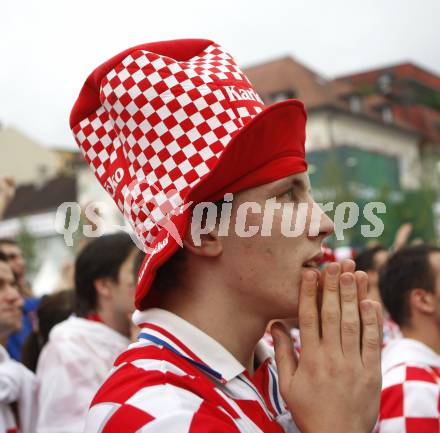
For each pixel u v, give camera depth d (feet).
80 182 84.07
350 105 114.21
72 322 8.62
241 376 3.53
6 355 8.07
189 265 3.60
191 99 3.47
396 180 109.50
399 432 6.47
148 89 3.50
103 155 3.80
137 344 3.58
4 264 8.38
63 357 8.11
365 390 3.36
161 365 3.32
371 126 114.62
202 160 3.43
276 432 3.50
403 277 7.59
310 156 104.32
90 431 3.19
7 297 8.27
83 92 3.81
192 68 3.54
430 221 63.62
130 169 3.60
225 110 3.47
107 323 8.80
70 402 7.95
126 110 3.55
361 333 3.50
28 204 84.17
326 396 3.34
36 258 52.29
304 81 111.04
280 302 3.49
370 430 3.37
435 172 69.72
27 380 8.05
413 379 6.70
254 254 3.45
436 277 7.40
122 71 3.55
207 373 3.42
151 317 3.63
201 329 3.56
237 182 3.38
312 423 3.33
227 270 3.51
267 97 111.45
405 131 120.57
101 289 8.79
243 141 3.24
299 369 3.43
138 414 3.05
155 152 3.49
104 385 3.36
